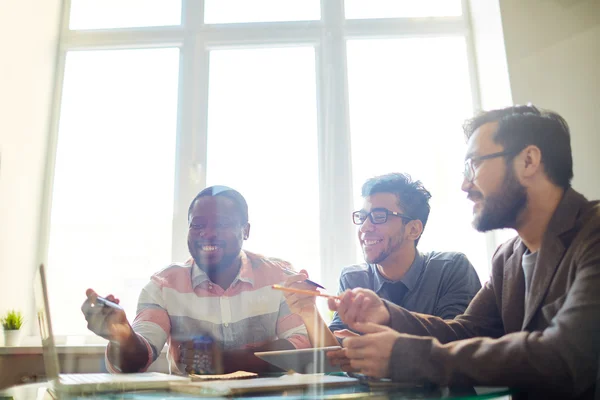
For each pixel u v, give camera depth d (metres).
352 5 1.81
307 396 0.65
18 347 1.48
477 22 1.75
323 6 1.81
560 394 0.72
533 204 0.92
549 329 0.76
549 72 1.54
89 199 1.79
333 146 1.66
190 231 1.22
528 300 0.87
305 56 1.79
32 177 1.81
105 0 1.90
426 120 1.65
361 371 0.75
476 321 0.95
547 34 1.55
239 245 1.23
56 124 1.90
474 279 1.18
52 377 0.73
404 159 1.52
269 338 1.08
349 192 1.60
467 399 0.64
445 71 1.75
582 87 1.51
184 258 1.65
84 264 1.71
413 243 1.24
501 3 1.59
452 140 1.52
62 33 1.95
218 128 1.74
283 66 1.78
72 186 1.81
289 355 0.84
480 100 1.72
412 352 0.73
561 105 1.51
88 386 0.69
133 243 1.71
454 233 1.36
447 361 0.71
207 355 1.01
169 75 1.82
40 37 1.88
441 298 1.17
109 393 0.69
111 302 0.98
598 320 0.74
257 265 1.21
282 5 1.82
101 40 1.89
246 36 1.80
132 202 1.73
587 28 1.54
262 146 1.69
